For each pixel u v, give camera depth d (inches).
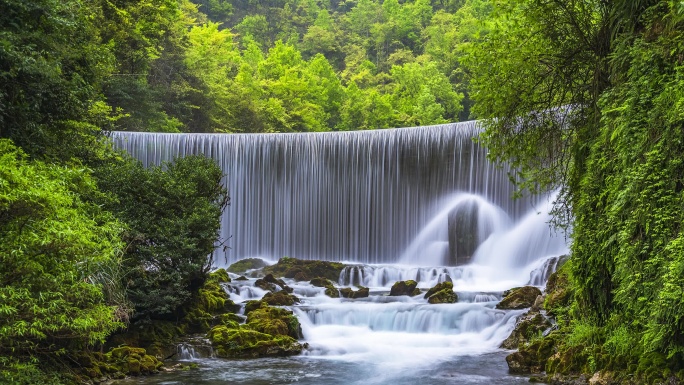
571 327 619.5
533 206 1296.8
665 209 436.1
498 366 675.4
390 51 5123.0
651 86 464.4
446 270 1228.5
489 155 700.7
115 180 788.6
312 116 3161.9
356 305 915.4
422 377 639.1
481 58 638.5
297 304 949.8
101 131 871.1
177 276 783.7
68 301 494.6
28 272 430.9
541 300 805.9
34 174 437.1
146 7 1742.1
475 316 846.5
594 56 610.9
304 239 1520.7
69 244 442.0
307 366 698.2
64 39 652.1
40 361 553.9
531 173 730.8
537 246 1257.4
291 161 1534.2
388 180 1498.5
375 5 5634.8
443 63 4308.6
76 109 653.9
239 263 1301.7
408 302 957.2
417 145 1476.4
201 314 832.9
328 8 6225.4
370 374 657.6
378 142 1512.1
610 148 522.9
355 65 4714.6
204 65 2386.8
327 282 1112.2
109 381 608.7
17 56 545.6
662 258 429.7
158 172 828.6
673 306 411.5
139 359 660.1
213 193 898.1
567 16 608.1
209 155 1502.2
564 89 638.5
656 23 485.1
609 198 507.8
